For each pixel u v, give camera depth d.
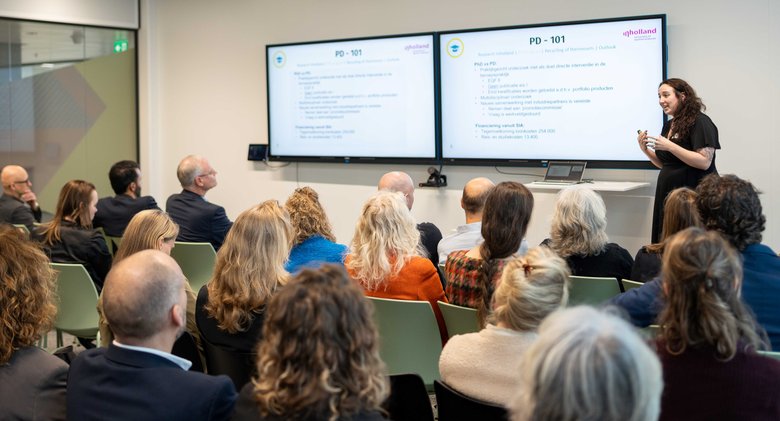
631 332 1.13
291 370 1.35
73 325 3.90
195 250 4.23
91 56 7.36
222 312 2.43
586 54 5.32
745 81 4.88
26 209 5.44
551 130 5.52
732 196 2.35
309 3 6.68
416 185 6.28
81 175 7.38
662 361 1.62
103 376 1.72
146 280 1.75
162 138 7.73
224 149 7.36
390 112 6.26
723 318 1.55
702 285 1.58
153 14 7.60
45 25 6.99
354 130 6.46
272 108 6.89
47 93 7.07
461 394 1.95
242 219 2.49
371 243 2.95
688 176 4.52
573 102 5.41
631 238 5.34
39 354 1.94
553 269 1.91
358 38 6.34
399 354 2.93
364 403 1.40
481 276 2.66
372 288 2.98
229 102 7.27
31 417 1.85
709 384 1.57
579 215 3.15
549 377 1.09
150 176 7.68
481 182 3.80
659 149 4.52
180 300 1.80
